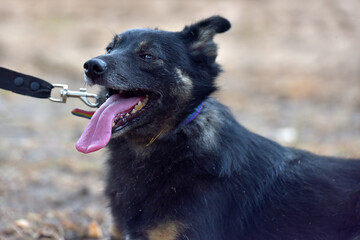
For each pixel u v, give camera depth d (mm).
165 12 31484
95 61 5801
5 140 12219
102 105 5887
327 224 5926
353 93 17844
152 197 5840
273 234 5926
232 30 28172
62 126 13766
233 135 6109
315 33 26922
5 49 22797
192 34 6426
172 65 6160
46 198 8859
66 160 10867
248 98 17734
